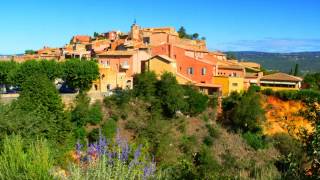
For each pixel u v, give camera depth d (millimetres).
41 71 62344
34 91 35969
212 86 71312
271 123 57500
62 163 13133
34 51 121750
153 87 59781
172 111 58406
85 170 9297
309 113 9016
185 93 61656
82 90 64062
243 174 10680
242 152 50656
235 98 62719
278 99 65812
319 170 7934
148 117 55344
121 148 9852
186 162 10117
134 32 104000
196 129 57250
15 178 9375
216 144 53531
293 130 9250
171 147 42500
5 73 64500
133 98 58688
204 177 9727
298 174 8391
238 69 80625
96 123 51938
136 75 71562
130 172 9156
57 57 96562
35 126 26250
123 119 54906
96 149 9656
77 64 65750
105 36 125438
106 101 57656
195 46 96312
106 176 8820
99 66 71438
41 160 9836
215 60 84812
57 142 30031
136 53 76812
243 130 57688
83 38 131000
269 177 9055
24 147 12062
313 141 8125
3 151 10883
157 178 9633
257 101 59406
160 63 72938
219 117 61625
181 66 76750
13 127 23000
